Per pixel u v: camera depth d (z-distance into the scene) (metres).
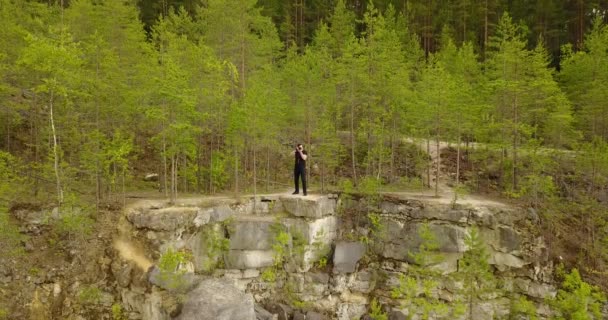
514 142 24.62
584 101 28.16
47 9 27.11
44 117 20.94
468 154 30.41
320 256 21.72
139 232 18.28
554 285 20.34
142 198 21.17
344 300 21.41
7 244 16.45
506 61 25.61
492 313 20.28
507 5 45.72
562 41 44.62
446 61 34.91
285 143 30.03
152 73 21.52
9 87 18.72
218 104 22.70
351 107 27.22
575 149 25.94
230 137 22.70
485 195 25.41
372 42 26.31
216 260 19.89
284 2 48.62
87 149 19.08
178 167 24.58
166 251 18.06
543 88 24.50
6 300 15.87
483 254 18.91
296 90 28.33
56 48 16.81
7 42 20.27
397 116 27.75
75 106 20.66
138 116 22.70
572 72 31.02
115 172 20.14
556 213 22.92
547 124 26.81
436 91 23.88
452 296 20.72
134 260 17.58
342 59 26.70
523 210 21.64
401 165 30.08
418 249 21.45
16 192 18.75
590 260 21.23
